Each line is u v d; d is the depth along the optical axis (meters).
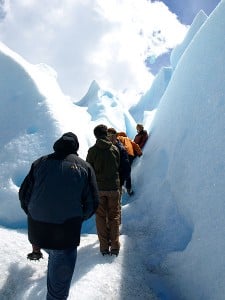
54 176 2.63
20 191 2.77
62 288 2.64
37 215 2.60
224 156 3.23
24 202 2.77
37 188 2.64
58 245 2.56
